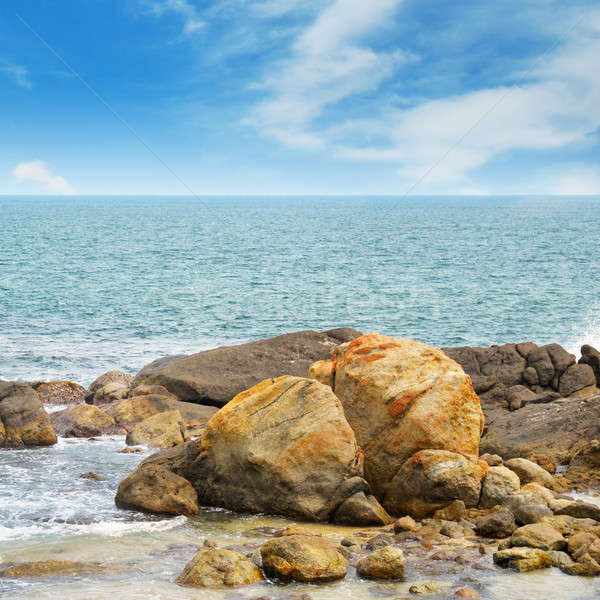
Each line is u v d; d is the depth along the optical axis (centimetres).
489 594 1123
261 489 1599
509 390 2656
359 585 1167
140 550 1333
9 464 1972
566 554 1264
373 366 1744
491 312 5753
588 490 1731
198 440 1703
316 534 1431
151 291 6750
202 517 1564
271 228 18612
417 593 1129
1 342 4244
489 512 1542
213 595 1116
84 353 4031
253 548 1335
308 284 7419
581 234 15800
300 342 3030
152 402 2495
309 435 1594
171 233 16000
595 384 2766
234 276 8069
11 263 8875
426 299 6419
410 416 1648
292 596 1113
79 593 1115
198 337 4669
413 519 1572
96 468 1944
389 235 15625
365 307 5988
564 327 5159
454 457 1587
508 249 11819
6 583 1157
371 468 1666
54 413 2445
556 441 1994
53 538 1395
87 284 7112
